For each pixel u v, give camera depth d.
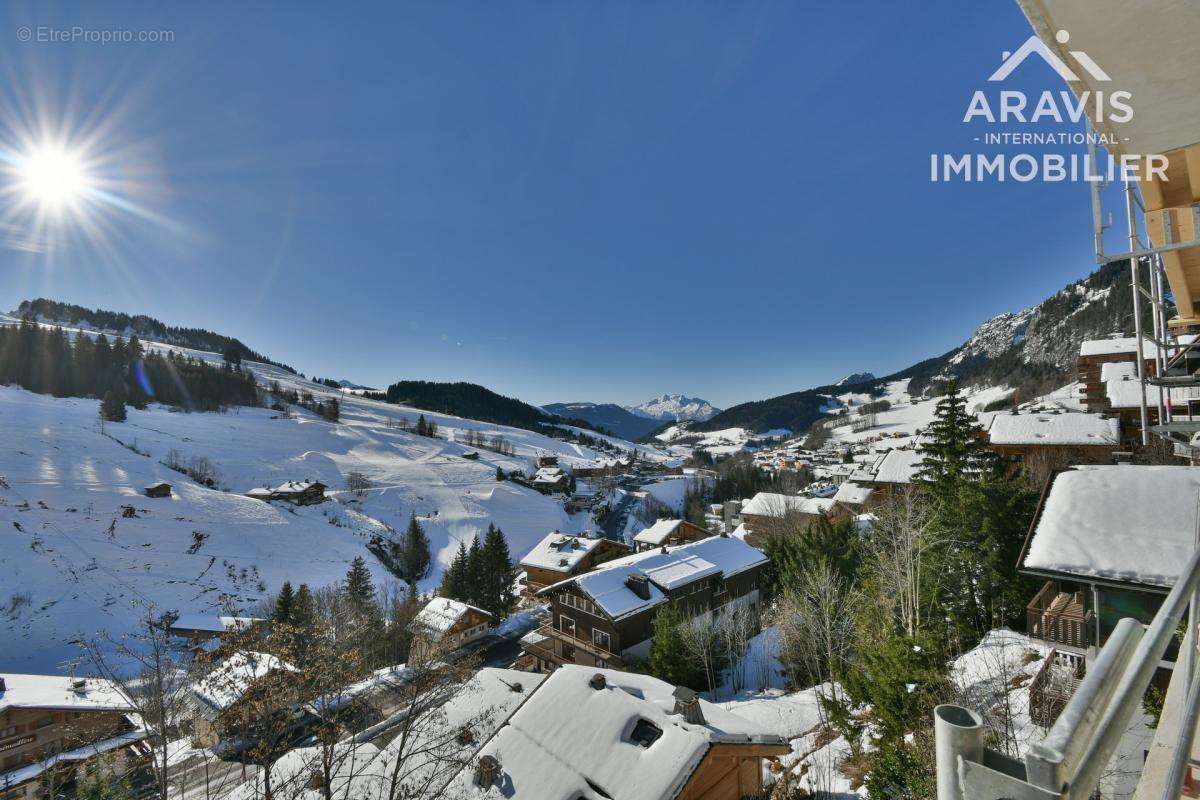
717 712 14.26
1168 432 11.00
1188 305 9.38
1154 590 11.06
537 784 12.29
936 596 18.48
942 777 1.06
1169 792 1.35
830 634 20.44
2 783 21.00
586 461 173.88
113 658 36.12
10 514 57.59
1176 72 3.93
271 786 13.17
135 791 15.08
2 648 40.44
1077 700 1.17
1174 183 5.74
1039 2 3.53
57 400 115.81
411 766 13.95
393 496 98.62
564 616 32.06
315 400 190.62
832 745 16.19
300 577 60.62
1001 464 30.06
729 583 33.28
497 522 92.75
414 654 19.44
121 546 57.34
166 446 100.88
